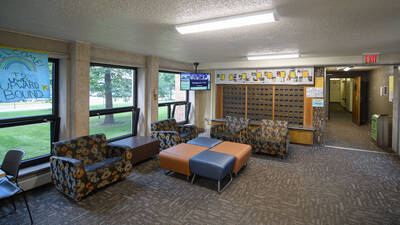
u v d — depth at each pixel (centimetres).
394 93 586
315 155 553
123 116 574
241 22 268
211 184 387
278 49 483
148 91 600
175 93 761
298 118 689
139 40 403
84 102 432
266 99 731
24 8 243
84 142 386
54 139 423
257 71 721
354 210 308
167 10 247
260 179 409
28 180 357
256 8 238
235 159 400
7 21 291
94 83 501
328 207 315
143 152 479
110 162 373
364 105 1033
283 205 320
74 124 418
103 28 324
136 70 602
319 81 648
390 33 339
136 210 304
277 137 569
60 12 256
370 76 980
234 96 783
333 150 596
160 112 706
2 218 284
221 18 266
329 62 585
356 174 434
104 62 486
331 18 270
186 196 344
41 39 377
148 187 373
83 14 263
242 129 572
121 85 567
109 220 281
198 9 243
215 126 611
